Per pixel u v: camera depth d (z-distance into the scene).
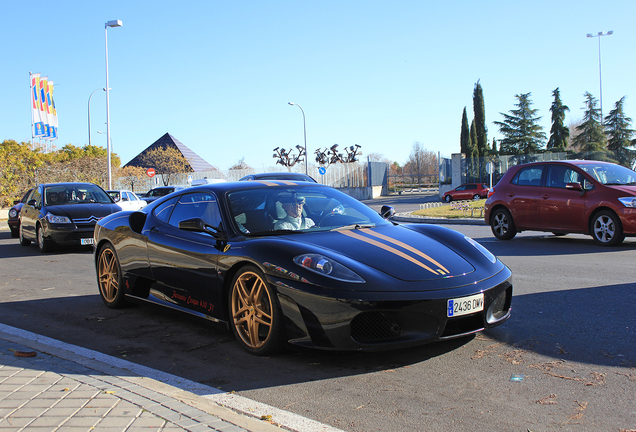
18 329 4.56
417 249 3.76
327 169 43.84
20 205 14.45
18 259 9.91
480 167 36.41
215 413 2.66
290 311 3.41
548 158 35.50
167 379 3.31
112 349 4.05
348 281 3.28
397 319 3.28
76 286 6.89
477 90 53.78
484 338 3.98
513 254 8.50
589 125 54.34
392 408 2.81
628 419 2.59
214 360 3.70
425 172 79.56
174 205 4.88
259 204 4.33
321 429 2.57
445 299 3.28
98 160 35.19
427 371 3.34
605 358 3.47
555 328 4.18
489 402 2.85
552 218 9.68
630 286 5.62
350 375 3.31
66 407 2.68
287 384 3.20
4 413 2.61
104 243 5.60
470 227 14.08
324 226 4.27
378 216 4.68
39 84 29.92
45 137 30.34
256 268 3.67
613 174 9.43
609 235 8.88
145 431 2.40
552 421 2.60
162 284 4.71
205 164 56.31
